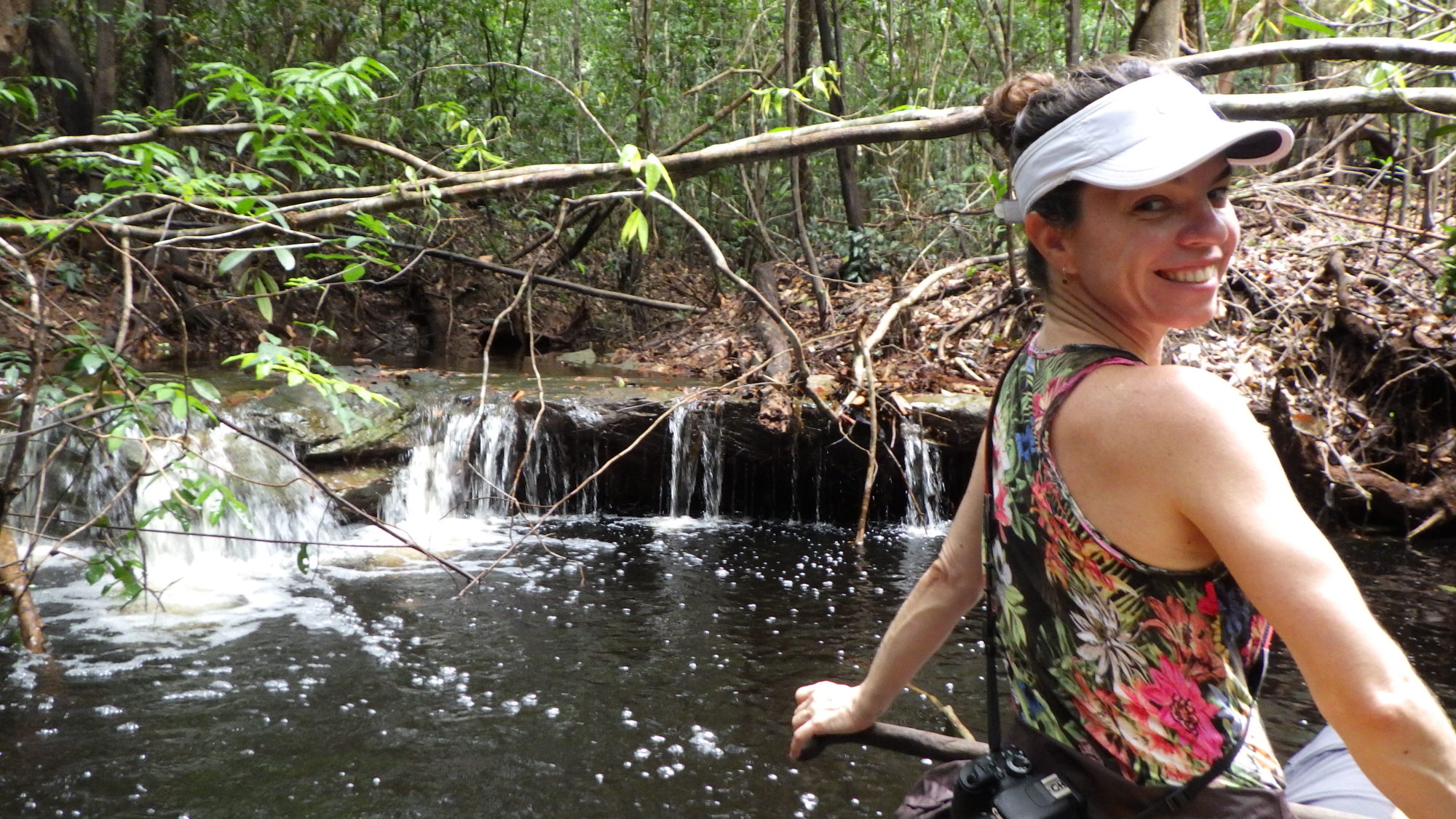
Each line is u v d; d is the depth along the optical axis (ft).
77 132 28.99
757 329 28.94
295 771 11.18
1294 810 4.47
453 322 34.91
